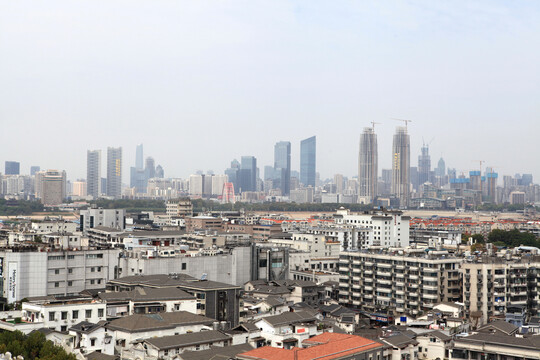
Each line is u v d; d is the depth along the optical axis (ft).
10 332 594.65
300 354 561.84
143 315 654.94
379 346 625.00
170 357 591.78
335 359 564.30
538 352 631.56
